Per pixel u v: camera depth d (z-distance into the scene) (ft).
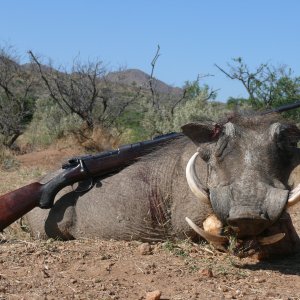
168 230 11.49
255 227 9.51
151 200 11.55
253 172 9.78
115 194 11.83
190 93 37.83
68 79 43.21
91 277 9.39
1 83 47.09
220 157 10.13
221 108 29.35
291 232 11.00
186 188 11.24
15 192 11.75
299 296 8.94
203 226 10.84
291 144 10.34
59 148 32.04
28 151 37.68
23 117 46.96
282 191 9.49
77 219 12.10
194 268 9.82
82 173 11.92
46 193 11.84
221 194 9.67
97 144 30.58
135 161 12.04
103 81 46.65
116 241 11.55
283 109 11.67
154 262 10.03
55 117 40.14
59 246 10.85
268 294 8.95
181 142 11.84
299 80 26.55
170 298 8.72
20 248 10.62
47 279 9.26
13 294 8.73
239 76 26.76
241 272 9.84
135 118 42.37
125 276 9.46
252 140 10.09
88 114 38.81
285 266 10.39
